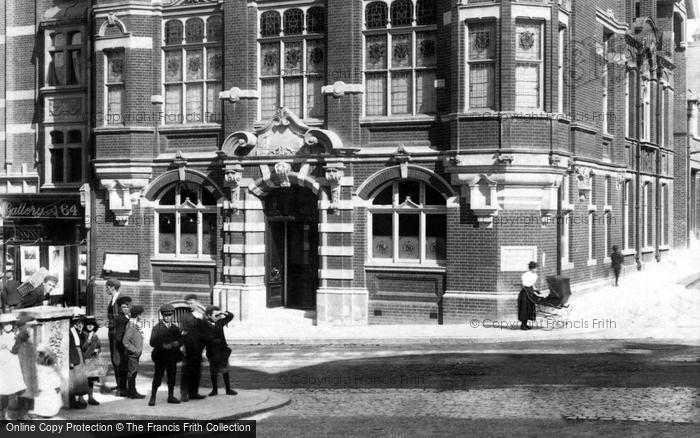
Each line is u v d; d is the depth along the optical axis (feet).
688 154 150.41
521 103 78.54
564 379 51.85
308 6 85.40
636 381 50.70
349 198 82.84
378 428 40.22
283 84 86.63
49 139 99.19
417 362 60.54
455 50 78.38
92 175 94.07
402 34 82.43
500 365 57.88
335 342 73.46
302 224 87.81
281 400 47.47
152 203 91.40
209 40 89.35
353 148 82.07
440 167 80.12
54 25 98.53
